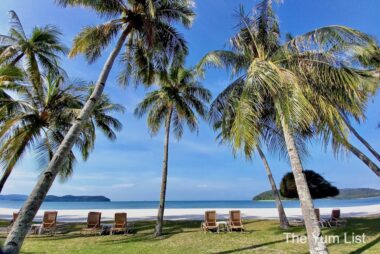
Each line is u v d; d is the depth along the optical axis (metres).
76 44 8.60
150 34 8.45
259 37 8.43
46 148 11.94
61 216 24.06
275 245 9.52
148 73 10.76
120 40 8.25
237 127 6.24
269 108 8.54
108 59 7.70
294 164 6.27
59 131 12.38
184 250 9.21
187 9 9.53
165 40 9.90
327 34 6.55
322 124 7.89
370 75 8.85
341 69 7.06
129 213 26.81
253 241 10.38
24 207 4.90
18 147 10.25
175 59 10.19
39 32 11.66
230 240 10.76
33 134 10.63
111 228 13.08
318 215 13.32
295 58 7.30
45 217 13.53
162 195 13.05
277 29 8.48
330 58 7.04
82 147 14.92
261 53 8.09
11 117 10.75
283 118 6.19
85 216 24.06
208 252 8.84
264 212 26.17
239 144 6.10
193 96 14.64
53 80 11.84
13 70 9.99
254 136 6.08
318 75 7.17
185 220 18.12
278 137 9.45
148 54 10.19
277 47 8.26
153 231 13.53
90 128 14.93
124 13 9.00
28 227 4.77
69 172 14.51
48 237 12.24
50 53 12.27
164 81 12.30
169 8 9.34
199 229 13.87
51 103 11.48
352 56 7.26
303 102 5.77
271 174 14.48
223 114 9.02
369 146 9.98
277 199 13.86
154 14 8.26
